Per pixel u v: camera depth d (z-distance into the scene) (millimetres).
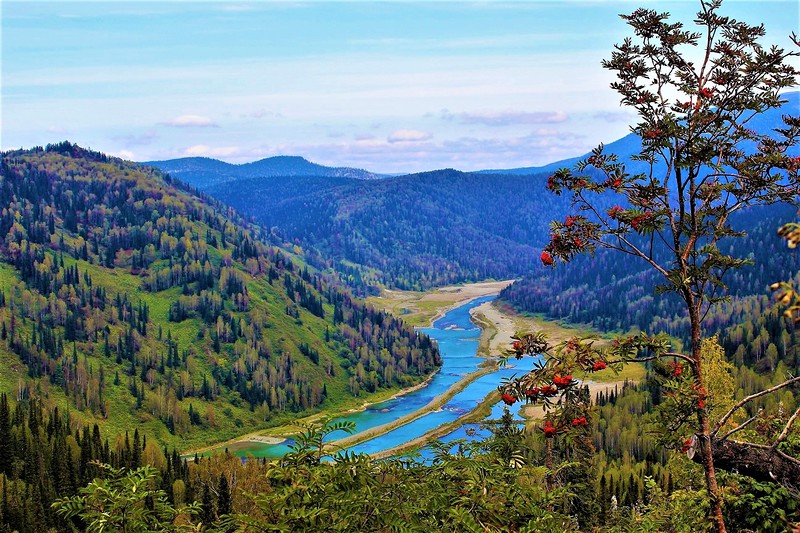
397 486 17422
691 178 17641
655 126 17609
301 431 18953
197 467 121125
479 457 18234
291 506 17188
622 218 17938
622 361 16984
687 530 21609
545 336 17516
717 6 17266
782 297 10758
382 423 191250
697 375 17547
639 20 17812
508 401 17016
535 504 18031
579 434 16609
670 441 17703
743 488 20016
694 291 17812
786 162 16969
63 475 108562
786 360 144125
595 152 18906
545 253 18750
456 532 16469
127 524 17141
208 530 18141
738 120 17750
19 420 137750
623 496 80375
